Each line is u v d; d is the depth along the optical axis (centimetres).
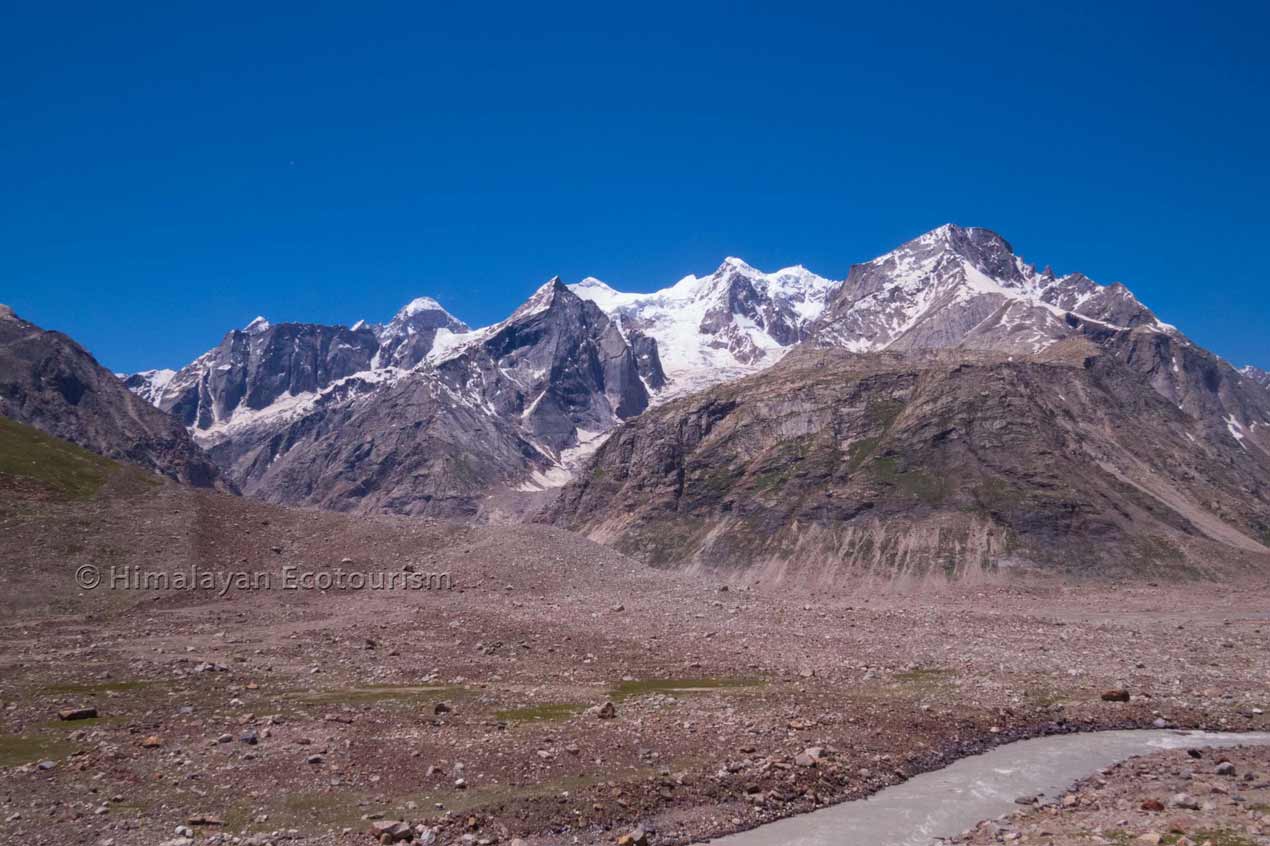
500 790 4272
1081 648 8875
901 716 5859
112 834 3647
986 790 4700
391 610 9162
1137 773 4938
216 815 3872
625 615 9644
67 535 9956
